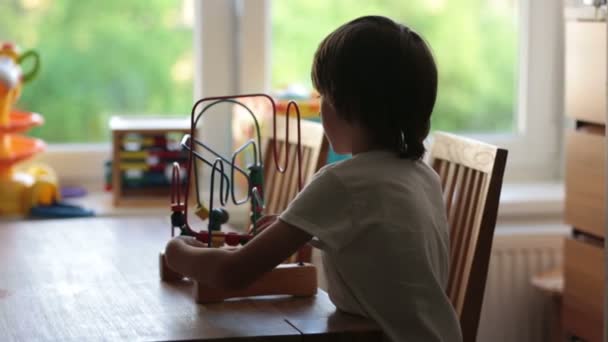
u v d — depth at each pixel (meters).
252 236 1.48
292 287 1.43
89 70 2.72
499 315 2.59
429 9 2.84
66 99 2.72
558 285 2.38
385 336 1.29
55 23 2.69
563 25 2.86
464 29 2.87
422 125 1.40
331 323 1.30
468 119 2.89
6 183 2.36
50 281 1.57
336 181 1.32
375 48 1.34
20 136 2.60
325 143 1.94
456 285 1.62
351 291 1.33
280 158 2.16
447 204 1.71
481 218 1.55
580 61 2.11
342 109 1.37
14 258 1.75
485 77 2.89
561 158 2.88
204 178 2.70
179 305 1.40
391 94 1.35
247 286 1.33
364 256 1.31
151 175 2.54
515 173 2.88
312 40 2.76
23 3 2.66
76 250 1.82
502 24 2.87
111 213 2.41
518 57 2.88
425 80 1.37
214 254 1.34
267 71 2.69
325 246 1.33
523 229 2.63
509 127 2.90
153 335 1.25
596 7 2.03
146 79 2.75
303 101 2.44
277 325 1.29
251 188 1.53
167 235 1.97
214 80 2.72
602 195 2.06
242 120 2.54
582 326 2.17
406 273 1.31
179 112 2.78
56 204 2.39
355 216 1.31
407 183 1.35
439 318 1.32
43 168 2.52
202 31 2.70
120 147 2.46
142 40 2.74
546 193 2.74
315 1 2.76
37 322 1.33
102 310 1.38
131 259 1.74
